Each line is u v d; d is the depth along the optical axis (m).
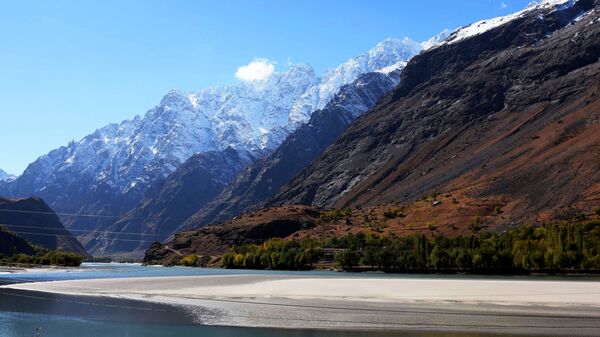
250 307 78.69
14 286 117.19
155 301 87.69
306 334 58.56
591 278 154.62
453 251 199.25
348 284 116.69
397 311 73.06
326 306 78.81
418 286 110.50
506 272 187.00
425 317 68.00
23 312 76.44
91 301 88.69
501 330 59.53
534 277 163.38
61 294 100.06
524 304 79.19
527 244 187.75
